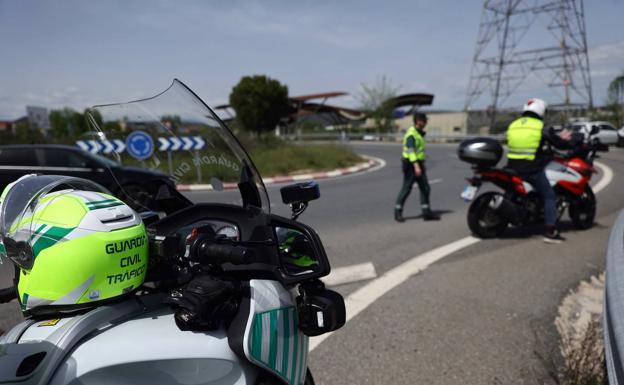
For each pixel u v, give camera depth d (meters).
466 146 6.06
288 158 18.05
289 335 1.73
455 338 3.32
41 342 1.31
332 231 6.71
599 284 4.46
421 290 4.25
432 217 7.50
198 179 1.99
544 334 3.38
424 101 47.59
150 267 1.67
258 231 1.79
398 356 3.08
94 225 1.36
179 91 1.78
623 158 18.86
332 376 2.84
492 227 6.22
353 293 4.19
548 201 5.91
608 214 7.80
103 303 1.42
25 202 1.40
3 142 20.23
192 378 1.50
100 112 1.91
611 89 33.12
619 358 1.83
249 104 39.66
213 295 1.46
